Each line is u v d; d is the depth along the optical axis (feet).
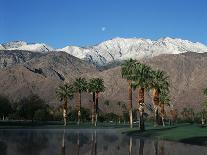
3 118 556.51
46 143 187.62
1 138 218.79
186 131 247.70
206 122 537.24
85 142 199.82
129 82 338.34
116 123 553.23
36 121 511.40
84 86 463.01
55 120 560.61
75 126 422.00
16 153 137.28
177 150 154.81
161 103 399.65
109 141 208.13
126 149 162.09
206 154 137.18
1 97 581.94
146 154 141.28
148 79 290.97
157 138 229.45
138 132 277.85
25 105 580.30
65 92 445.37
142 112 286.05
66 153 141.90
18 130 328.29
